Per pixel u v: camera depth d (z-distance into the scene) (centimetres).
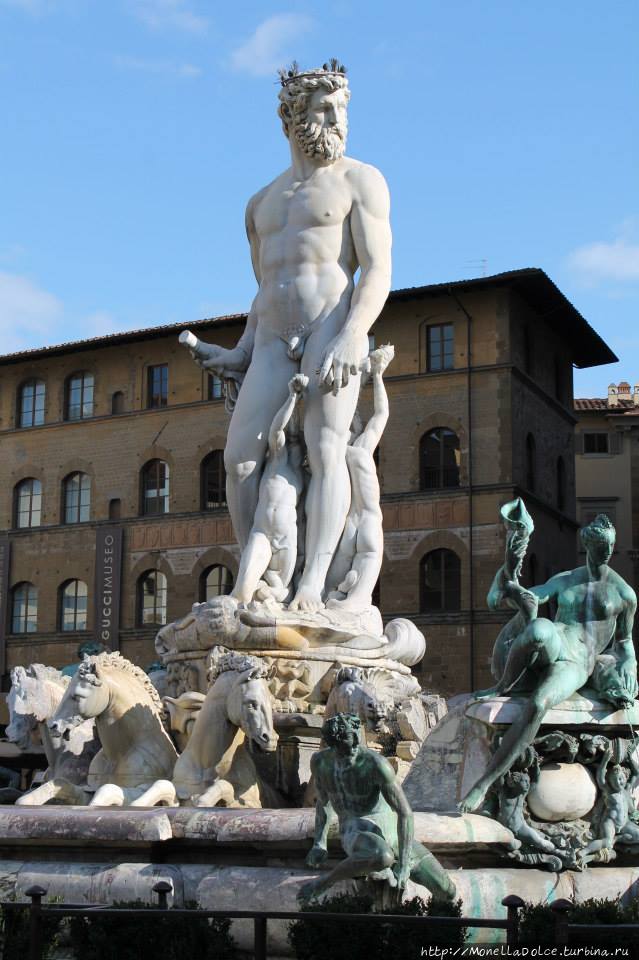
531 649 1014
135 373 6725
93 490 6750
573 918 816
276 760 1255
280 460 1437
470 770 1027
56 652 6669
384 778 871
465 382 5997
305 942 807
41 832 997
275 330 1459
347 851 870
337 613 1382
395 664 1405
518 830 1002
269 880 925
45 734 1420
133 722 1259
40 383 6994
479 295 6034
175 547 6488
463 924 705
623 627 1056
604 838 1022
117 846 987
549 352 6475
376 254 1451
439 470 6000
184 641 1369
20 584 6850
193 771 1201
